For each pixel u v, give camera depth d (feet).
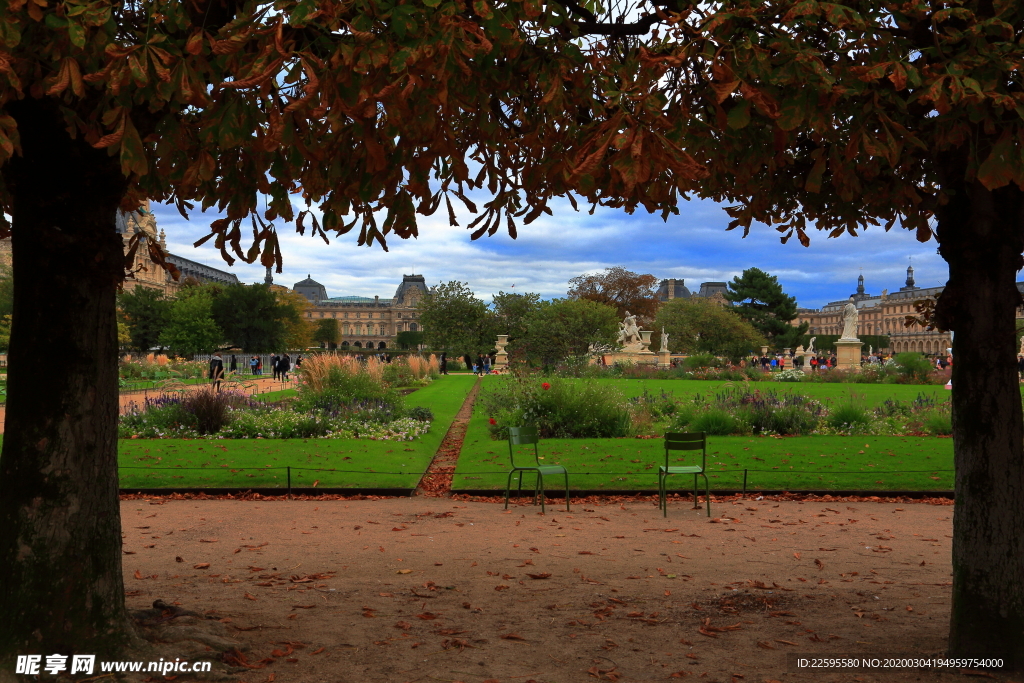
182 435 58.34
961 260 15.40
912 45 12.94
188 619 17.49
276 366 151.84
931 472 43.24
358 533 30.42
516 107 15.85
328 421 61.98
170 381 121.70
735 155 15.99
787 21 10.76
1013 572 15.34
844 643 17.46
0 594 14.28
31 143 13.48
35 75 11.19
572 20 13.67
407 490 40.42
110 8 10.09
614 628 18.54
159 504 37.01
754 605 20.59
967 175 12.49
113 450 15.29
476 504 37.86
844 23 11.59
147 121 12.82
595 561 25.71
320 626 18.38
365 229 13.66
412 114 11.28
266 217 13.57
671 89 12.91
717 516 34.55
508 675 15.37
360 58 10.00
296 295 377.30
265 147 9.70
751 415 64.49
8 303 227.81
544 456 49.14
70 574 14.43
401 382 128.57
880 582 23.22
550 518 34.04
